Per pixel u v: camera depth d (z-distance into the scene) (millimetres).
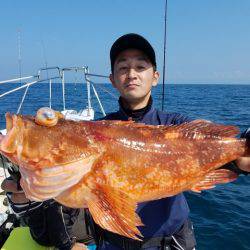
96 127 802
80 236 1245
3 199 1749
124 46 962
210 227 1955
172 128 867
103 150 780
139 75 973
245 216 2088
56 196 746
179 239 971
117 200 772
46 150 731
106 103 9430
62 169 736
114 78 1021
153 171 822
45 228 1167
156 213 946
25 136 725
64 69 2646
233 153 875
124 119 1031
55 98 10461
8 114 739
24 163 723
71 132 765
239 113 8609
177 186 851
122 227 735
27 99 10086
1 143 707
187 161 852
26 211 1059
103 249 984
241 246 1772
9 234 1390
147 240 942
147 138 834
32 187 733
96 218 730
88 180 757
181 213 960
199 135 877
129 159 801
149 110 1031
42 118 745
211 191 2500
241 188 2588
